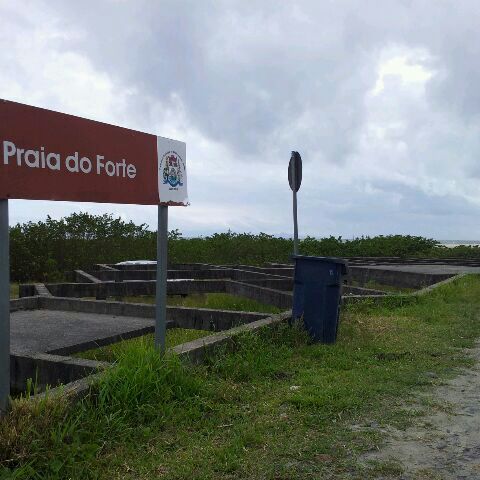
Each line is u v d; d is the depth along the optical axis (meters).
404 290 14.93
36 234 18.77
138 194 4.49
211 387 4.64
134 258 21.05
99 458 3.37
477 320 8.67
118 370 4.17
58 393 3.73
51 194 3.65
